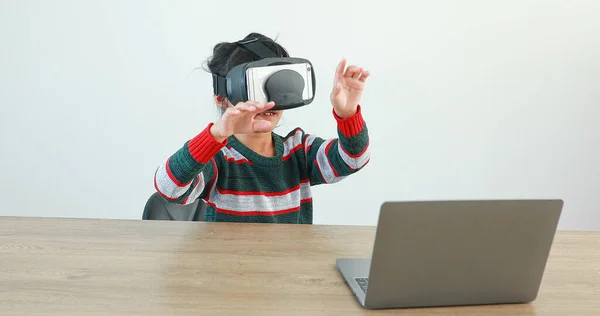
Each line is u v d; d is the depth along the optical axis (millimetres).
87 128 2896
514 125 3023
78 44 2822
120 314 988
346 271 1177
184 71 2861
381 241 992
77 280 1118
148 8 2811
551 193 3094
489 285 1070
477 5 2912
